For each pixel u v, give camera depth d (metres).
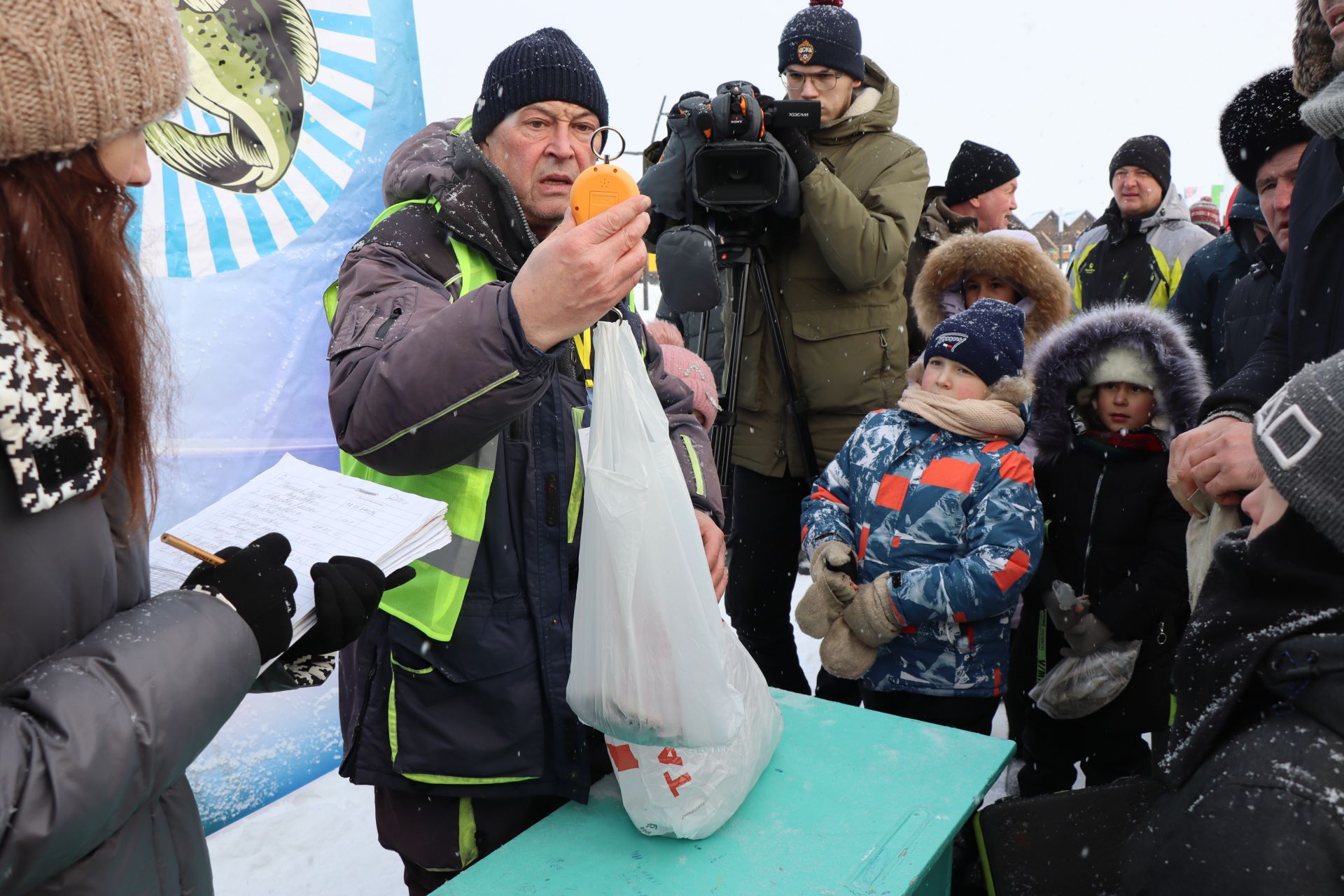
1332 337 1.32
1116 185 3.52
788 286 2.32
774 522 2.41
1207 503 1.31
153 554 0.94
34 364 0.61
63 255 0.64
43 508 0.61
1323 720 0.76
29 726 0.59
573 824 1.21
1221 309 2.68
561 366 1.26
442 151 1.35
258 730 2.26
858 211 2.17
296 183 2.16
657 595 1.07
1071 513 2.04
